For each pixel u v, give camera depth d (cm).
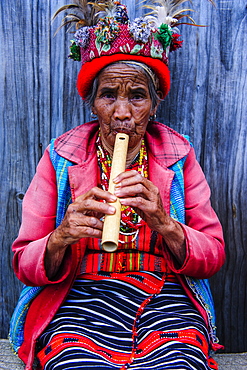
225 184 198
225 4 187
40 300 145
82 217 124
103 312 134
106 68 142
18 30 188
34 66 191
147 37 139
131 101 143
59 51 190
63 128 195
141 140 157
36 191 154
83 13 155
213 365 138
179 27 188
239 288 202
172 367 116
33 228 149
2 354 169
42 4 186
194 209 155
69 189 151
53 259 137
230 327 205
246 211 199
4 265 204
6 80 192
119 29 138
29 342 146
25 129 195
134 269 146
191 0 186
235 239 200
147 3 185
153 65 144
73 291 143
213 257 143
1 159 197
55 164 153
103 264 145
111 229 116
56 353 123
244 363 172
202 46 189
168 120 195
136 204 123
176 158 154
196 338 129
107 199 120
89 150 156
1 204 200
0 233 202
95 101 147
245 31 188
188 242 136
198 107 193
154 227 133
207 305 147
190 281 146
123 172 125
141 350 126
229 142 195
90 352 121
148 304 138
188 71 191
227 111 193
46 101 193
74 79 192
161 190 150
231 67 191
